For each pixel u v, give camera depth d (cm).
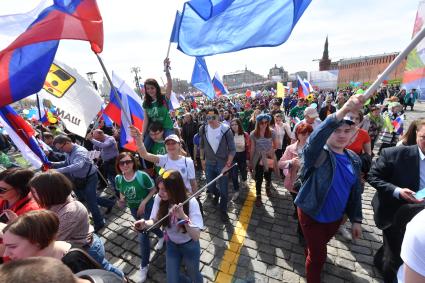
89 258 138
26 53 201
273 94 3238
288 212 415
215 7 195
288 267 295
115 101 490
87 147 694
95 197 409
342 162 217
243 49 195
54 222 149
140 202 320
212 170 415
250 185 537
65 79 426
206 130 410
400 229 182
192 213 227
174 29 359
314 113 415
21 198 223
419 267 93
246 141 530
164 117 384
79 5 188
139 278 289
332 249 318
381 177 234
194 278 233
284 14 181
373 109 598
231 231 373
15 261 83
